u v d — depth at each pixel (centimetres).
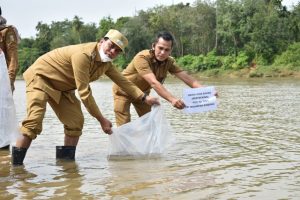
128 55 6494
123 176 437
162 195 368
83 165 494
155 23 6619
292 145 589
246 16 5769
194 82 604
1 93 525
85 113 1046
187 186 394
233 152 549
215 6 6556
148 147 548
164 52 572
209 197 360
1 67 530
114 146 543
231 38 5981
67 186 401
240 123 814
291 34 5562
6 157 541
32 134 495
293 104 1237
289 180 410
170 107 1155
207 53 6406
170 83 3344
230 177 424
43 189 391
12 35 624
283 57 5044
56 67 509
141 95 558
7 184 409
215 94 565
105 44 504
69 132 526
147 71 571
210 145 600
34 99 498
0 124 525
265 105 1206
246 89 2247
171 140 586
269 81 3519
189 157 526
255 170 451
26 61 6994
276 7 5794
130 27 6544
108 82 3941
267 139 638
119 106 605
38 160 520
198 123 820
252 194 367
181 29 6638
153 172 452
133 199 359
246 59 5306
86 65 494
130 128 548
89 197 366
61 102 528
